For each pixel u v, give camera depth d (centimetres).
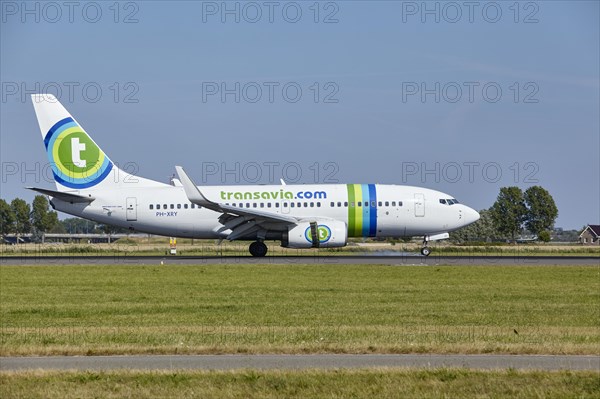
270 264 17688
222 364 6309
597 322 8900
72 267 17538
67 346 7038
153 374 5869
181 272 15938
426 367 6078
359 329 8125
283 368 6116
